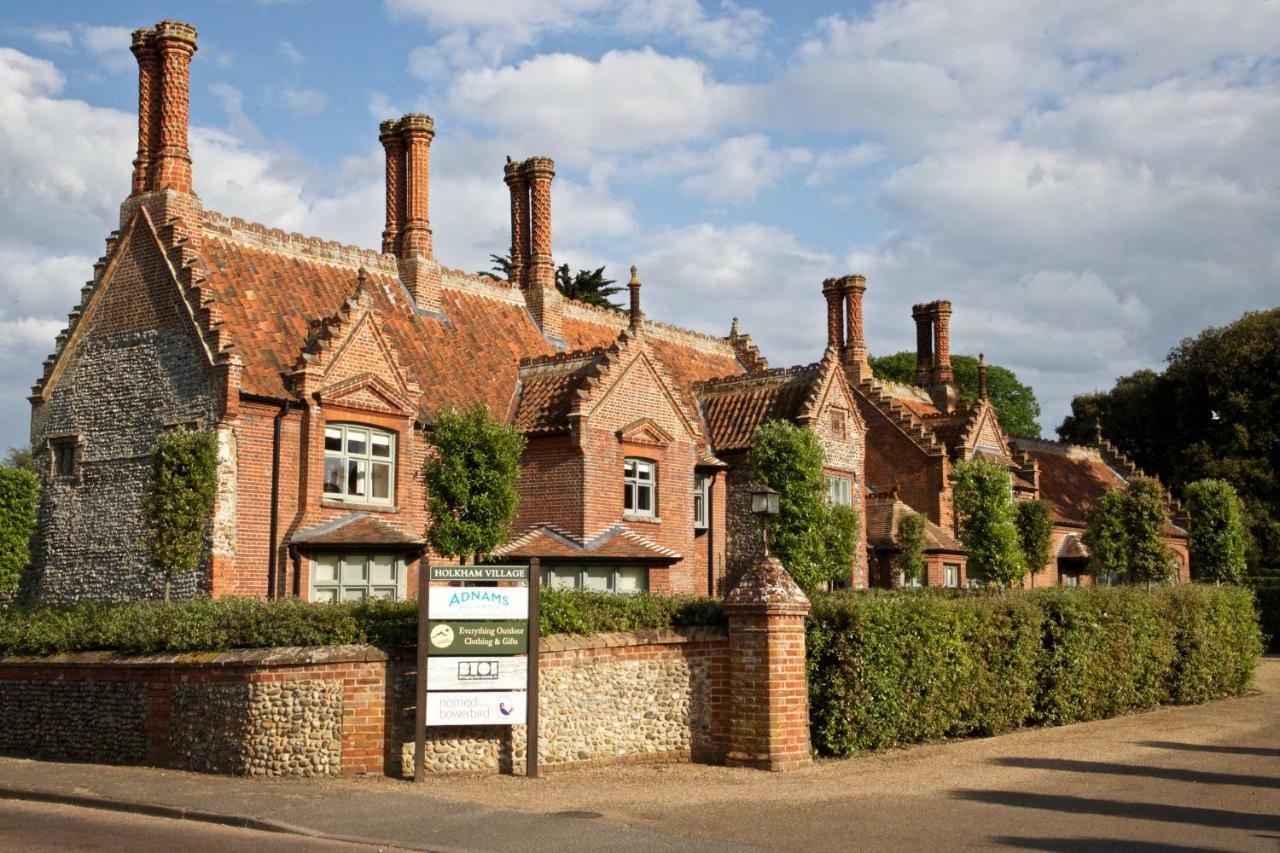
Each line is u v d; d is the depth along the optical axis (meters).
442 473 26.41
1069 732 25.44
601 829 14.52
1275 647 55.00
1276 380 65.88
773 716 19.77
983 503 39.66
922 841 14.20
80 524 28.78
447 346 33.94
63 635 20.86
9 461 64.44
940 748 22.53
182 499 24.39
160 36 29.88
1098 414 77.06
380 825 14.52
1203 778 19.38
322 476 27.56
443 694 18.22
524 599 18.80
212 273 29.23
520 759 18.94
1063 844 14.12
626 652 20.14
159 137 29.77
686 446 34.06
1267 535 63.47
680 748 20.48
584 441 30.83
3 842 13.53
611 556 30.06
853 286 50.84
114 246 29.56
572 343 39.09
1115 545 45.88
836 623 21.42
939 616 23.28
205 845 13.40
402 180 35.91
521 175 39.97
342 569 27.64
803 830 14.73
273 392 27.09
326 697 18.16
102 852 12.97
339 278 32.75
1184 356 71.56
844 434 38.03
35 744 20.67
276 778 17.86
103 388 29.05
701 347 44.94
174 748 18.94
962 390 92.00
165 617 19.86
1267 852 13.86
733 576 36.19
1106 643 28.58
